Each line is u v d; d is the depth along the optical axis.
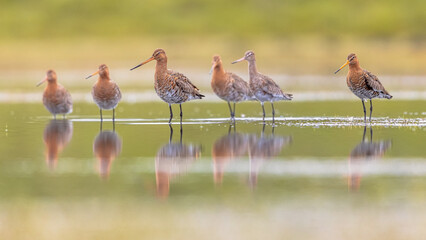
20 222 9.88
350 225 9.56
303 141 16.25
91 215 10.17
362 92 19.69
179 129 18.62
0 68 42.56
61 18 57.16
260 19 57.78
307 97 28.03
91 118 21.42
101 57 47.06
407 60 43.38
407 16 56.09
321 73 39.59
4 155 14.68
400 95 28.30
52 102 20.80
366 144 15.68
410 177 12.30
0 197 11.12
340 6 58.88
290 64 43.28
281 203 10.66
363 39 52.56
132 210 10.39
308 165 13.42
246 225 9.61
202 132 17.98
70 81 37.03
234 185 11.83
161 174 12.74
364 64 42.03
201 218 9.96
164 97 19.17
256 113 22.84
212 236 9.20
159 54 18.89
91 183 12.05
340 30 55.16
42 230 9.51
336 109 23.59
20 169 13.21
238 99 20.64
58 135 17.55
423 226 9.50
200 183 12.01
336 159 13.97
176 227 9.58
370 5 58.69
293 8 59.31
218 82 20.38
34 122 20.36
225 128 18.80
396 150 14.91
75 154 14.82
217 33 55.53
